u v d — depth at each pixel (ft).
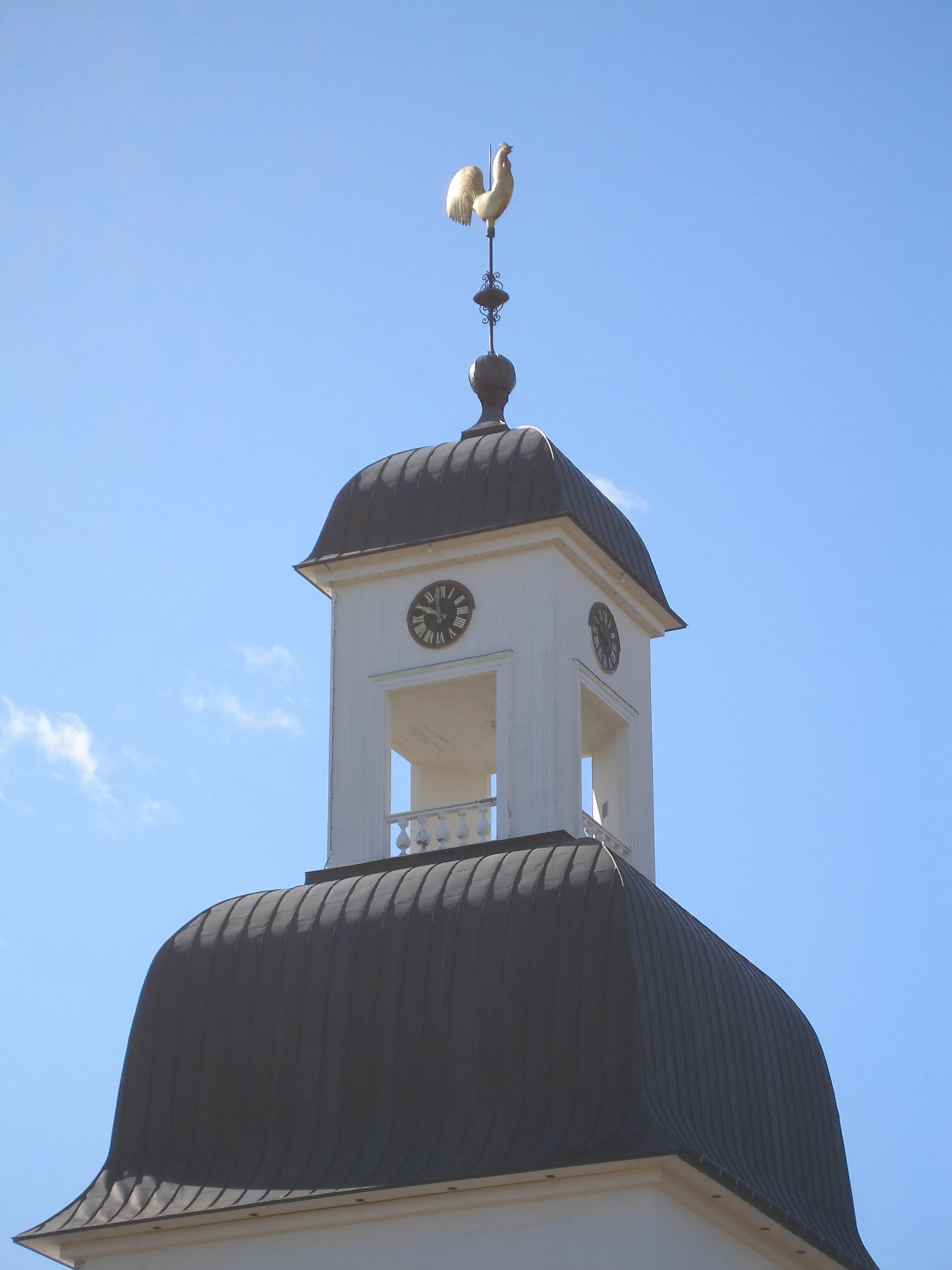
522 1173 142.61
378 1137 148.56
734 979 159.53
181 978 157.79
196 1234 150.51
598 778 175.73
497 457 172.86
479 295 182.09
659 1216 142.92
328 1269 147.33
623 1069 145.48
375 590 172.45
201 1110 153.89
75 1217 151.64
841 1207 163.32
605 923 149.59
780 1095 159.74
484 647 168.35
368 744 169.07
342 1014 152.56
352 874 163.84
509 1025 148.36
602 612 173.58
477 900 152.76
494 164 184.85
